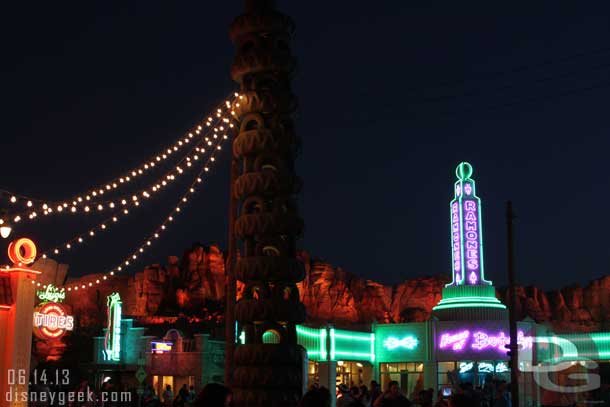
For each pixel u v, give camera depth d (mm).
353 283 105438
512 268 27172
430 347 50625
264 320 17625
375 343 52375
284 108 18125
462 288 52812
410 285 105875
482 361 49688
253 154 18172
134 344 57281
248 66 18266
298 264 17766
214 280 97000
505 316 52281
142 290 96875
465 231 54281
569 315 94000
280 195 17812
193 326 70875
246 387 17344
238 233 17828
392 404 16391
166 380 51375
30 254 22047
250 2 18797
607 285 96062
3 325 21219
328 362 47312
